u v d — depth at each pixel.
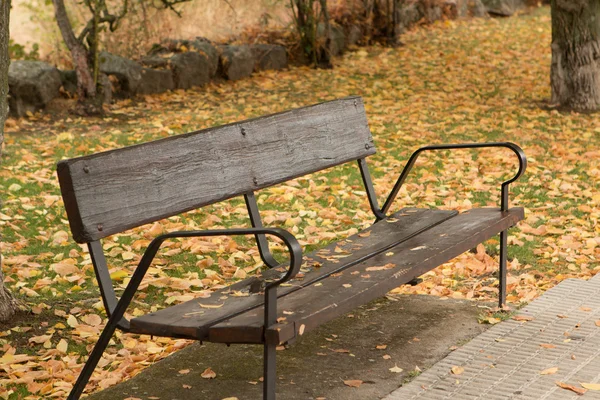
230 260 6.65
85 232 4.08
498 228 5.32
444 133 11.02
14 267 6.40
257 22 16.36
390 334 5.13
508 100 13.11
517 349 4.82
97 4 11.73
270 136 5.32
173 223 7.44
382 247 4.95
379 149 10.23
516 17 21.53
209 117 11.78
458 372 4.50
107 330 4.05
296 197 8.40
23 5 13.50
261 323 3.73
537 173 9.13
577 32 12.27
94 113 11.81
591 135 10.92
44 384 4.59
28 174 8.88
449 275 6.31
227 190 4.94
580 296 5.69
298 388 4.40
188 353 4.90
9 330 5.27
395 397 4.23
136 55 14.13
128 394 4.38
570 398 4.20
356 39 17.56
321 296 4.10
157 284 6.09
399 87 13.99
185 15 15.15
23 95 11.48
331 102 5.89
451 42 18.08
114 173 4.29
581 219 7.57
